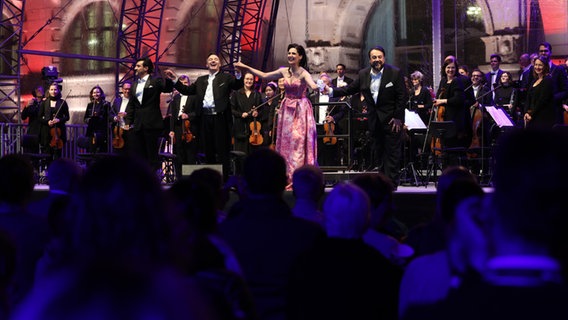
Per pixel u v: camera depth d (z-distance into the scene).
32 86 18.53
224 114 10.41
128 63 19.50
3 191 3.32
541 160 1.21
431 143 10.96
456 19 18.61
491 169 10.44
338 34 19.89
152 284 0.93
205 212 2.46
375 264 2.69
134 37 19.39
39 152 13.88
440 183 3.62
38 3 18.47
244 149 12.45
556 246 1.22
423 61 18.91
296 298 2.71
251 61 20.58
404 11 19.05
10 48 18.12
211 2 20.27
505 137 1.28
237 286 1.94
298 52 9.40
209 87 10.46
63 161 4.27
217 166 10.10
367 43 19.61
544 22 17.72
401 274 2.73
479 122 10.89
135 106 10.73
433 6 18.41
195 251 2.09
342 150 12.68
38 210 4.18
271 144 12.20
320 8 19.98
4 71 18.22
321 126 12.66
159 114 10.76
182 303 0.92
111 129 12.70
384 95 9.38
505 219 1.24
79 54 18.98
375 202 4.02
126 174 1.13
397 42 19.19
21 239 3.22
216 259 2.13
